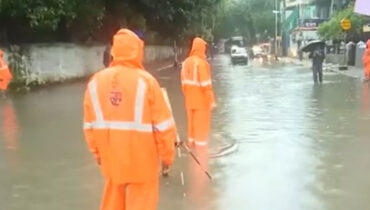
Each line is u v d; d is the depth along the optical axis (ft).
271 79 94.43
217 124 42.80
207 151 32.45
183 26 154.81
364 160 29.81
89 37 106.73
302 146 33.78
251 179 25.99
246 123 43.24
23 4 76.54
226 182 25.49
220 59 225.97
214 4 180.75
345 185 24.85
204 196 23.26
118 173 15.24
